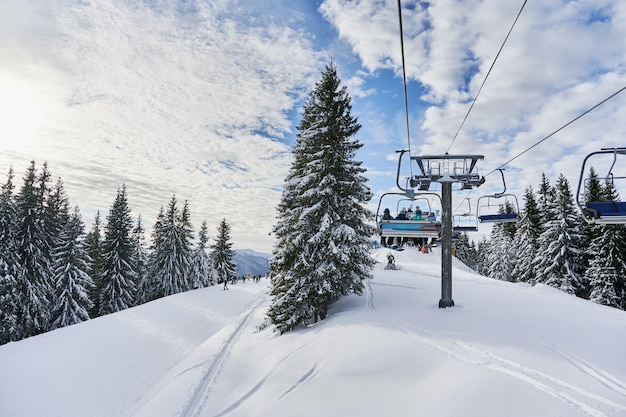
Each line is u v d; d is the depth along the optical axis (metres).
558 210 35.16
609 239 29.92
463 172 15.15
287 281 17.41
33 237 31.86
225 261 67.25
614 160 6.92
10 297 27.55
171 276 49.38
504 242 51.84
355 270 17.08
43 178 35.84
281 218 21.33
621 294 29.12
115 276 40.19
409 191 15.51
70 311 32.72
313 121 20.53
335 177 17.55
